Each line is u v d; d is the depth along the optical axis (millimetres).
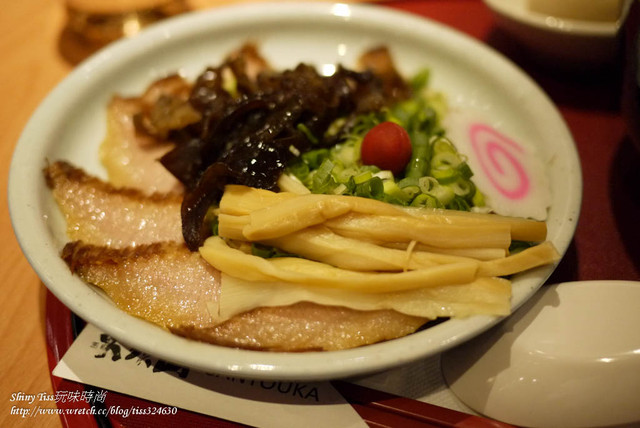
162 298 200
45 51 311
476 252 197
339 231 199
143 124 259
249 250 207
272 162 231
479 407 185
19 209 206
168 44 288
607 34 264
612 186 255
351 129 260
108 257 205
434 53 294
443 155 248
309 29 303
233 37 300
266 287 193
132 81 280
